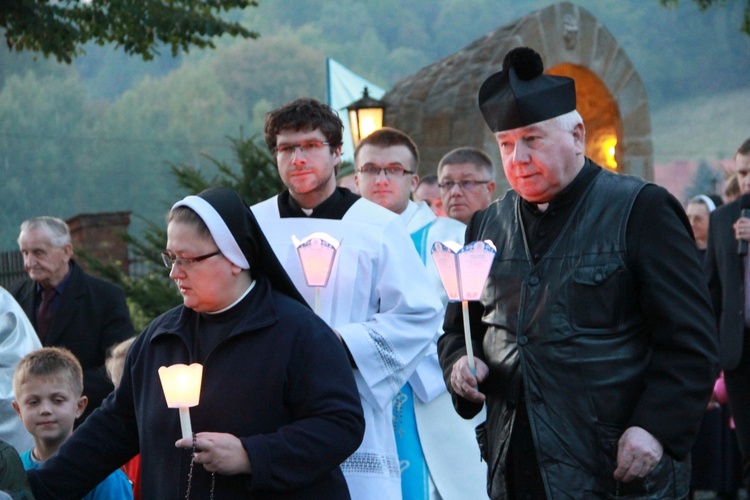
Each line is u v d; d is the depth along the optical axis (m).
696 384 5.37
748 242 10.42
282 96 97.12
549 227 5.71
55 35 21.52
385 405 6.83
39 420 7.05
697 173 87.62
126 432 5.46
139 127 91.44
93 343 9.89
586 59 19.72
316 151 7.08
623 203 5.57
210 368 5.05
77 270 10.04
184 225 5.00
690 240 5.54
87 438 5.41
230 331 5.09
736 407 10.38
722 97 91.62
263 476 4.77
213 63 98.06
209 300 5.06
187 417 4.69
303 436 4.90
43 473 5.30
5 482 4.68
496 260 5.89
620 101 20.28
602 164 20.80
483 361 5.97
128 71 98.56
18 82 83.94
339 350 5.20
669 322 5.41
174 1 22.91
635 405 5.52
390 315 6.98
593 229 5.59
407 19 101.38
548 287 5.61
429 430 8.38
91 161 86.56
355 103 17.55
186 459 5.01
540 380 5.56
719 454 11.71
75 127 86.12
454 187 9.92
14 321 8.65
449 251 5.76
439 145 18.66
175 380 4.62
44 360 7.10
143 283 14.85
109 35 22.67
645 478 5.41
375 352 6.77
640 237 5.50
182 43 22.86
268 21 103.38
